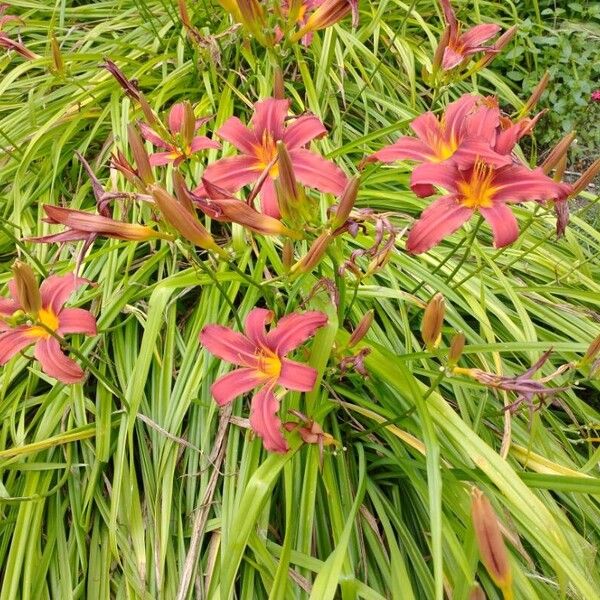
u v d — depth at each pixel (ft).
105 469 2.03
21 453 1.88
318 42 3.22
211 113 2.89
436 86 2.24
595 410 2.33
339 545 1.57
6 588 1.72
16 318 1.61
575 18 4.15
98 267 2.45
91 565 1.87
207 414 2.03
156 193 1.46
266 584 1.74
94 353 2.22
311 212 1.53
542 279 2.65
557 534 1.54
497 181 1.52
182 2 2.60
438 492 1.50
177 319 2.38
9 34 3.44
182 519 1.92
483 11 3.92
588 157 3.73
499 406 2.17
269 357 1.59
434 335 1.54
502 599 1.78
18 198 2.67
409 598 1.62
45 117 2.98
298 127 1.63
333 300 1.78
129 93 1.91
